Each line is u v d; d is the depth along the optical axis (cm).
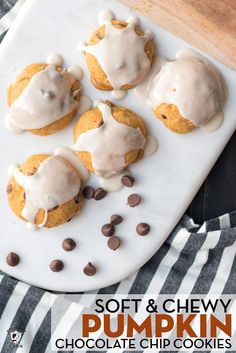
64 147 63
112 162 61
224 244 65
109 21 61
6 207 63
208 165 63
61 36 62
